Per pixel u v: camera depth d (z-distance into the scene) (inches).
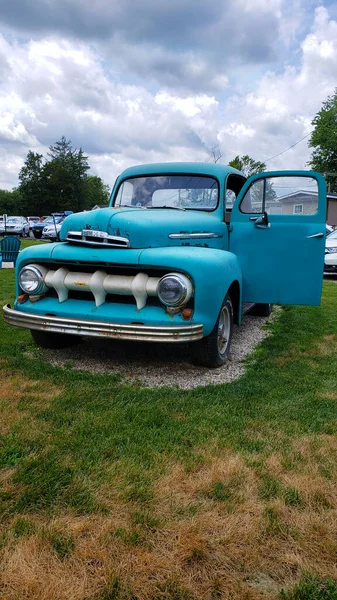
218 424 112.6
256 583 66.3
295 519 78.9
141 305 140.0
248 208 177.2
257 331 220.5
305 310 272.2
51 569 67.1
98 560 69.0
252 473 91.9
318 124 1722.4
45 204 2657.5
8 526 75.5
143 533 74.2
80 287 145.5
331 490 87.1
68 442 101.4
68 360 164.7
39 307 150.0
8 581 65.0
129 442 102.7
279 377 148.9
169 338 131.3
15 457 95.0
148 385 142.8
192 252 141.6
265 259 173.8
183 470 92.4
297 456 98.4
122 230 143.4
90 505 80.7
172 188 195.2
